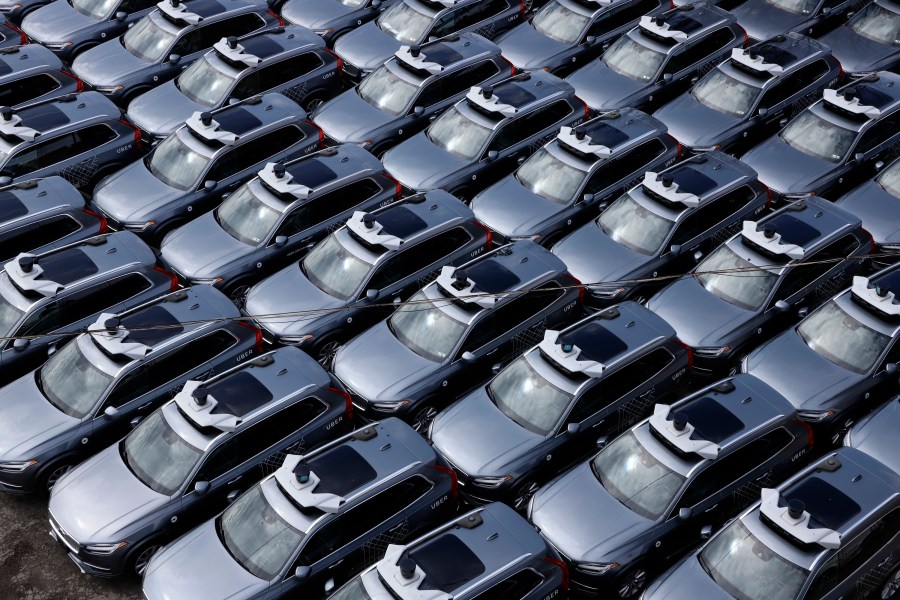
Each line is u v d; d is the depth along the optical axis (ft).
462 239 59.88
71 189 62.13
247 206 61.46
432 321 54.39
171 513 45.55
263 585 42.16
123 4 80.18
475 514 42.68
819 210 60.39
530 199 64.03
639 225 60.90
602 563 43.80
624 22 80.38
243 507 44.55
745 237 58.23
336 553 43.34
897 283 55.21
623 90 73.77
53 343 54.19
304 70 74.18
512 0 82.17
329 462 44.70
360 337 55.21
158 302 53.36
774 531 41.91
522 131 68.39
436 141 68.44
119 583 46.39
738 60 72.08
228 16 77.46
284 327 56.03
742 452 46.65
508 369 51.72
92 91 69.97
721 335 55.57
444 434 49.83
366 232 57.41
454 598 39.29
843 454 45.11
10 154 64.03
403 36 78.18
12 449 48.29
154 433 47.52
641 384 51.21
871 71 76.89
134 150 68.69
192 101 71.67
